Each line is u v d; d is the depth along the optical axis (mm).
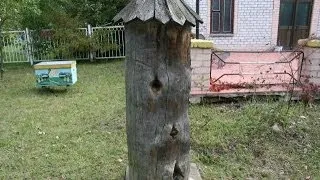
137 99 2387
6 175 3588
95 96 6461
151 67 2295
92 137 4492
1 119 5246
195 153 3963
